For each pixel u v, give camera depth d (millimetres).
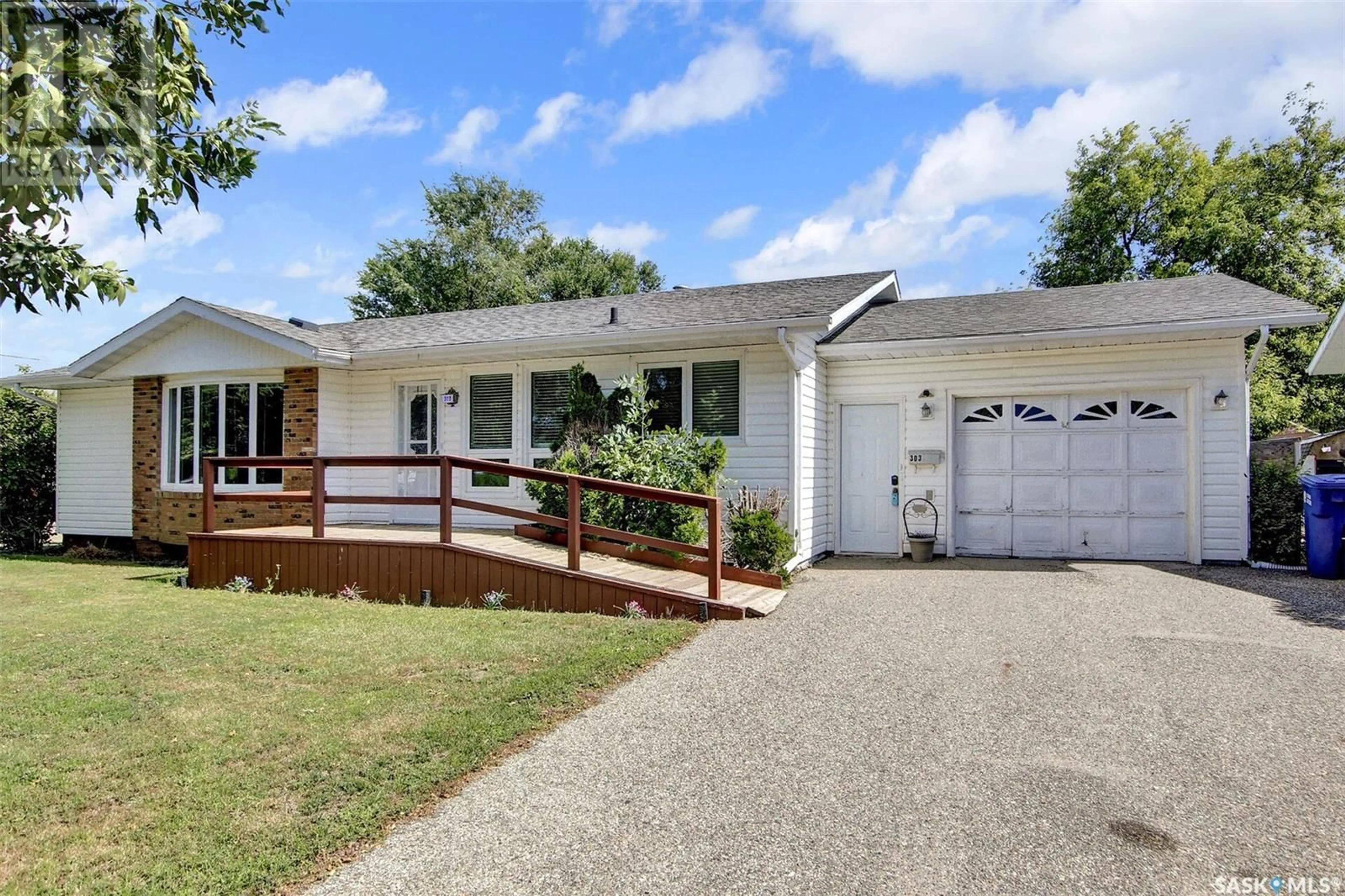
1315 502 8672
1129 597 7613
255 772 3664
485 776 3656
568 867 2863
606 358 10914
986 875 2758
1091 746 3896
